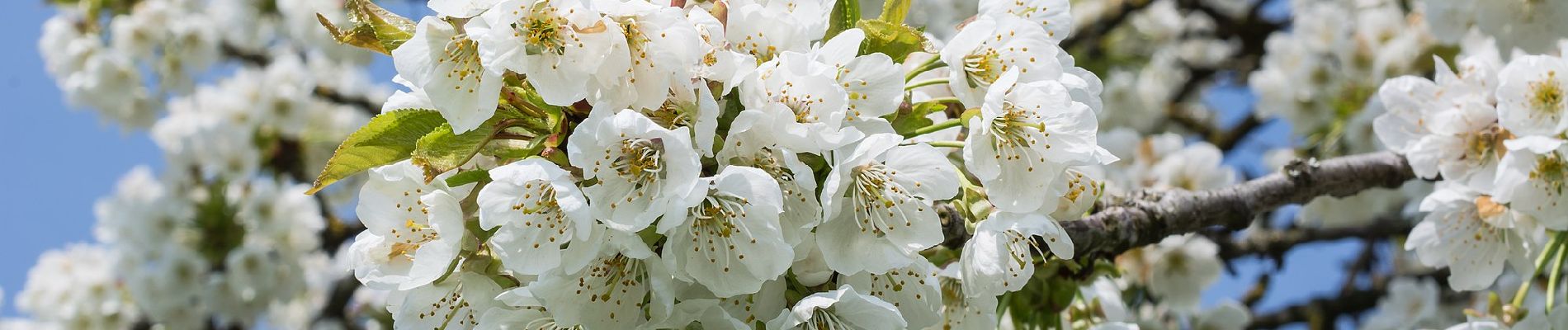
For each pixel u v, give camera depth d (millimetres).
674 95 505
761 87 499
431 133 506
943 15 1323
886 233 513
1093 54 1354
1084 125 523
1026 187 524
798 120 503
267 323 1385
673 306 504
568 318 509
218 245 1222
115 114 1347
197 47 1341
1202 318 941
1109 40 1427
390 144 517
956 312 559
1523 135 615
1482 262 650
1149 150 865
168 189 1263
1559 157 613
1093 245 585
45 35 1343
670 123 505
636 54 497
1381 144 919
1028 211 522
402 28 513
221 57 1384
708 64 496
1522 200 619
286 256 1243
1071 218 561
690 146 485
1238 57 1398
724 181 487
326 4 1342
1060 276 597
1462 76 644
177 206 1221
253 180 1252
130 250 1228
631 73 497
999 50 540
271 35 1405
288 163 1312
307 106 1301
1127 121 1326
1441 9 778
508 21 490
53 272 1322
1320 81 1015
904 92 526
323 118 1373
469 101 501
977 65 540
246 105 1317
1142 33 1436
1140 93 1334
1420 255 655
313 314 1380
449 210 506
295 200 1244
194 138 1245
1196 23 1476
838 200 501
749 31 522
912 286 525
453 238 504
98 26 1349
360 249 521
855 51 516
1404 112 647
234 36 1377
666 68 496
